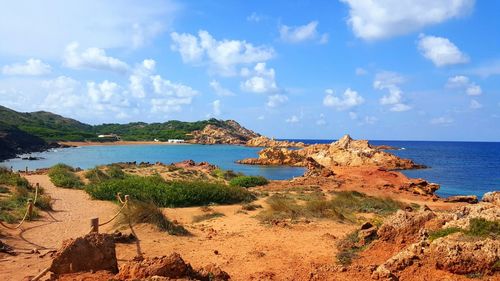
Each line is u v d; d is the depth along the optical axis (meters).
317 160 67.56
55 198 23.53
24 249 12.41
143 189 24.30
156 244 13.30
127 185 25.25
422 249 9.59
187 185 25.84
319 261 11.66
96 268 8.99
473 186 43.97
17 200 19.88
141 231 14.66
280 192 30.31
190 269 8.86
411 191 33.66
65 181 28.97
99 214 19.05
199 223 17.95
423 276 8.73
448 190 40.84
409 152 123.31
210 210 21.03
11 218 16.00
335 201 22.83
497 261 8.48
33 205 18.64
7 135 87.19
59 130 153.38
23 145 91.38
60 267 8.85
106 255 9.14
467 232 10.04
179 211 21.33
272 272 10.59
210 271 9.57
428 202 28.75
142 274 8.14
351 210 20.86
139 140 161.50
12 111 160.12
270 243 13.82
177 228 15.45
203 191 24.50
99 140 147.00
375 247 11.83
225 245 13.59
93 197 23.92
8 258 11.25
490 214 10.75
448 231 10.34
